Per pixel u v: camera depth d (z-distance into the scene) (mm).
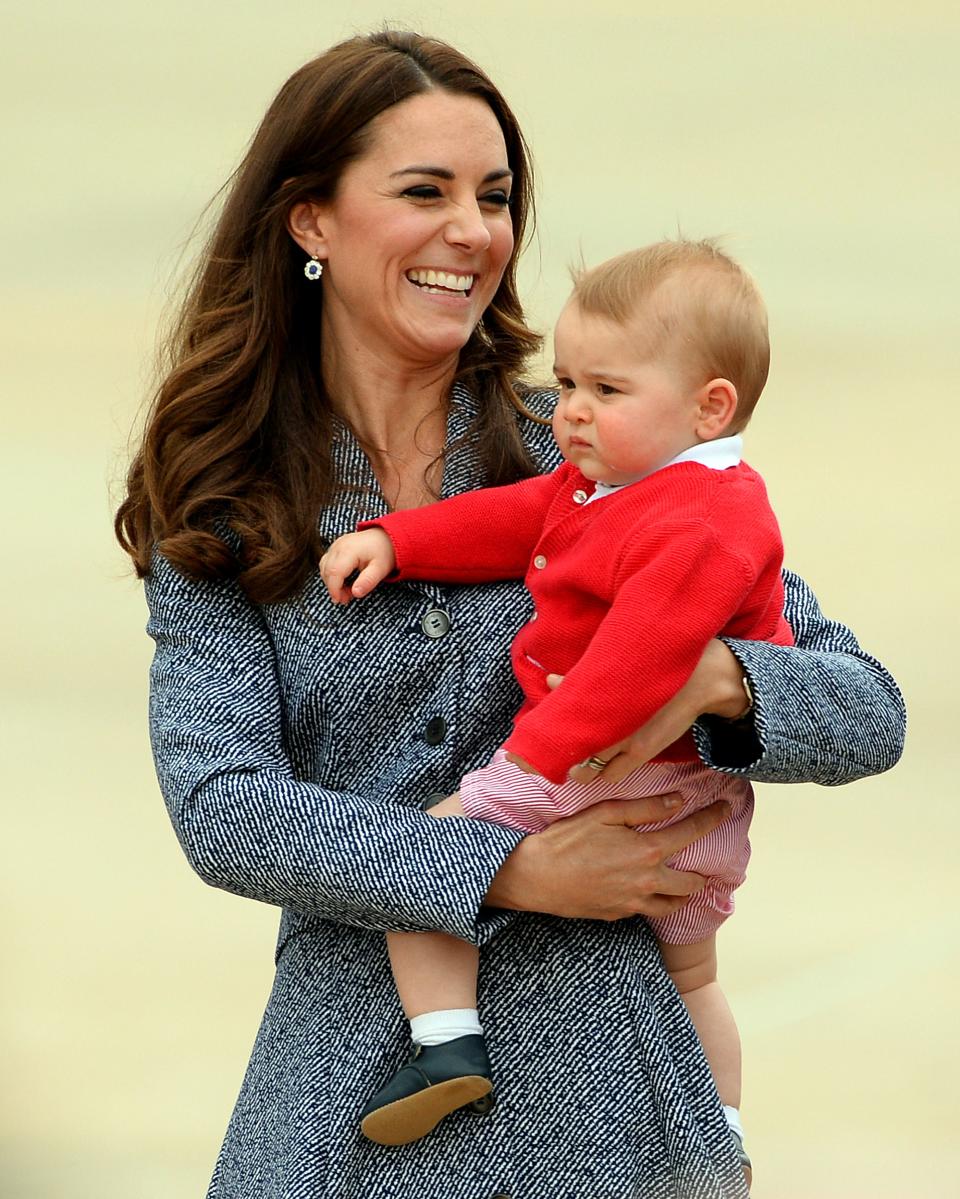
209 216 17406
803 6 110750
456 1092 13766
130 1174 23469
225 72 97438
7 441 56375
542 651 14352
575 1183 14125
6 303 68250
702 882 14492
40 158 84812
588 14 107125
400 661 14758
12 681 40219
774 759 13727
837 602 44188
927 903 30781
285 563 14703
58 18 106500
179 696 14680
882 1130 24375
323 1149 14273
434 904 13648
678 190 79875
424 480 15711
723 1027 15492
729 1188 14242
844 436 56938
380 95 14930
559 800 14172
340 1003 14633
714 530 13508
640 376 13977
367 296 15141
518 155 15992
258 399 15289
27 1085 25625
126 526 15789
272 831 13852
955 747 36812
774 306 68125
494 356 16188
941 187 82812
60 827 33375
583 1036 14305
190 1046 26641
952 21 108375
